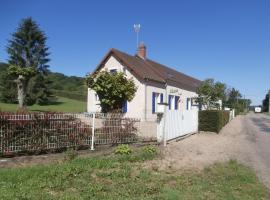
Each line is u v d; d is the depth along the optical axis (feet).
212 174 32.58
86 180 27.02
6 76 208.13
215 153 47.80
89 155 38.65
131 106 92.48
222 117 98.12
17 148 36.58
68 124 41.06
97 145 45.01
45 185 24.77
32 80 206.49
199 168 35.22
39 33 217.77
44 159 35.42
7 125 35.86
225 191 26.50
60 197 22.38
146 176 29.43
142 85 91.81
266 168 38.52
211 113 80.28
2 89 212.23
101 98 57.16
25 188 23.75
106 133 46.32
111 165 32.81
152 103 95.91
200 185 27.84
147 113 92.89
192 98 129.70
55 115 39.63
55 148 39.63
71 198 22.20
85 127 42.88
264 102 448.65
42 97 215.51
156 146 49.73
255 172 35.45
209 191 26.37
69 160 34.14
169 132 57.82
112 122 47.29
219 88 130.31
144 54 117.08
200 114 81.25
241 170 35.22
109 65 96.48
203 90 129.49
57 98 249.14
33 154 37.83
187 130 71.00
